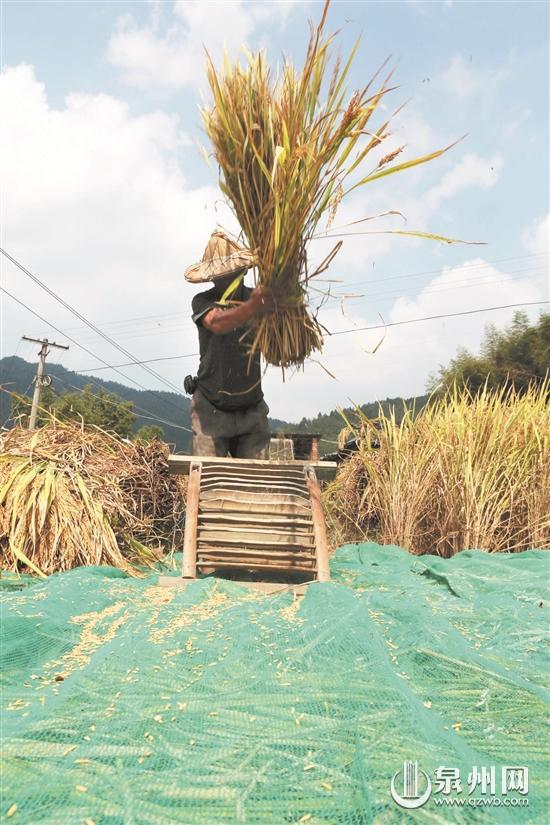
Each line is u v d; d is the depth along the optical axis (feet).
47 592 12.13
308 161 11.94
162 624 10.43
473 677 8.14
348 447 33.22
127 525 19.89
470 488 21.11
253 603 12.10
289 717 6.89
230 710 7.06
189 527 15.23
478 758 5.88
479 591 14.14
